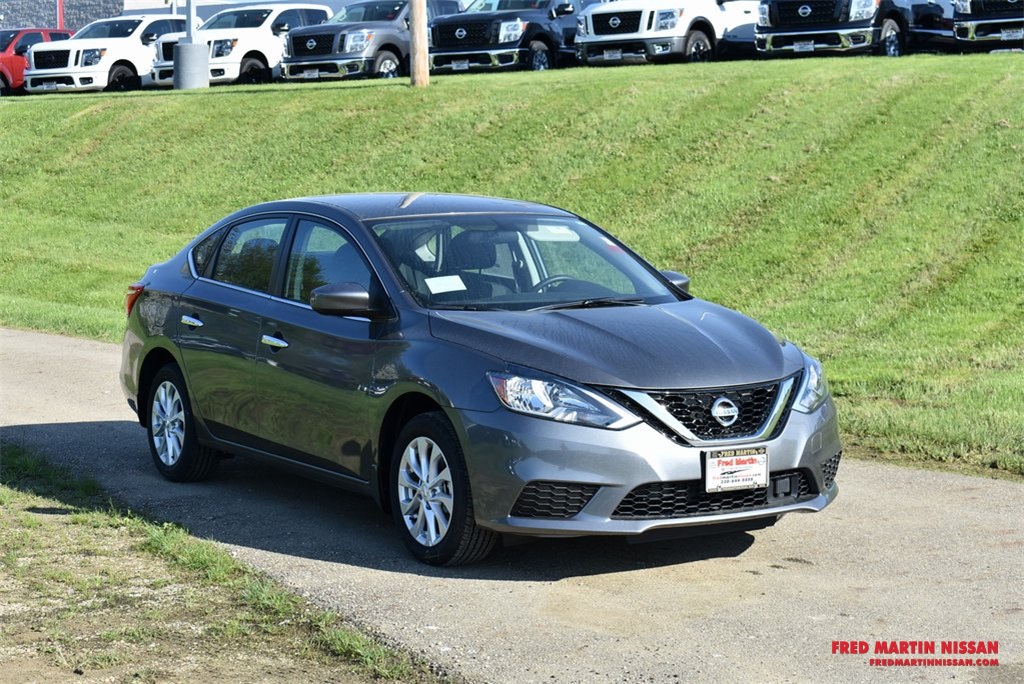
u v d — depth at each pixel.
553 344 6.86
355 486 7.59
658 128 23.17
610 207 21.00
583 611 6.33
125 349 9.59
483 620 6.18
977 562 7.11
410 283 7.55
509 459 6.58
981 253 16.62
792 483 7.01
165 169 26.92
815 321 15.33
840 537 7.62
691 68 26.09
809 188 19.91
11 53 39.38
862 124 21.44
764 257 18.16
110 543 7.43
